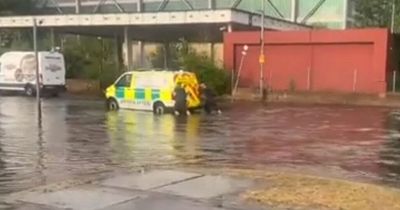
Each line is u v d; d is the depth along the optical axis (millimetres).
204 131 18969
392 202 8102
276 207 7719
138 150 14414
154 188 8883
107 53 49219
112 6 59781
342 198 8281
